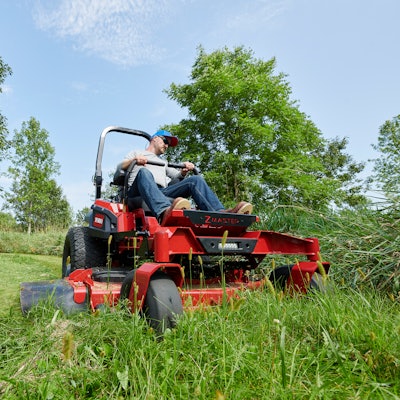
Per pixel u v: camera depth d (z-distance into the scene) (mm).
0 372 1502
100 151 3566
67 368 1490
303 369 1508
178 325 1735
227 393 1294
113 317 1893
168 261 2072
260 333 1762
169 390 1351
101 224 3299
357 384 1420
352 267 3129
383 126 23578
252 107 16984
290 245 2676
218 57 17875
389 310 2215
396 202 3270
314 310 2049
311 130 18172
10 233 12102
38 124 35906
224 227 2596
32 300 2195
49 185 35875
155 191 2670
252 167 16938
